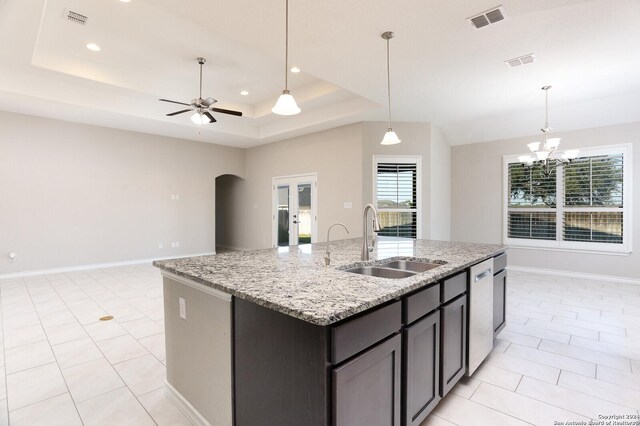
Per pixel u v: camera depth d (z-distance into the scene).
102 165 6.33
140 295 4.45
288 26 2.77
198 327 1.86
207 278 1.71
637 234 5.05
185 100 5.59
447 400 2.14
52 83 4.74
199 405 1.88
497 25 2.78
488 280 2.61
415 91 4.37
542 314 3.78
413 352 1.68
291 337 1.30
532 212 6.04
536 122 5.64
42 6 2.94
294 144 7.20
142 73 4.93
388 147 5.89
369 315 1.37
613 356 2.75
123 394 2.20
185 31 3.65
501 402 2.12
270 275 1.78
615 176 5.22
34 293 4.54
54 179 5.82
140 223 6.83
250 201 8.41
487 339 2.60
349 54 3.30
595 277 5.42
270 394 1.41
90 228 6.21
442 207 6.46
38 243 5.67
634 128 5.04
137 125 6.21
